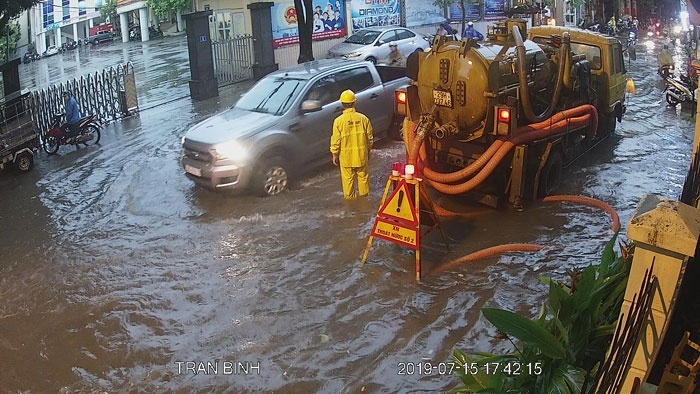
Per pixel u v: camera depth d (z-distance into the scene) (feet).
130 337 18.88
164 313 20.15
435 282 20.84
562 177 30.63
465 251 23.12
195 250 24.81
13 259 25.48
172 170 36.47
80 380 16.92
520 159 26.05
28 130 39.52
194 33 58.08
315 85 32.63
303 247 24.29
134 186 33.99
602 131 36.24
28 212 31.45
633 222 10.18
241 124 30.55
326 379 16.08
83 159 41.14
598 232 24.07
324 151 32.76
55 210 31.40
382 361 16.69
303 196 30.01
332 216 27.22
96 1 156.46
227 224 27.20
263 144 29.63
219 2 76.23
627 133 38.83
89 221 29.30
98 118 51.16
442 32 77.66
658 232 9.92
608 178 30.27
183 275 22.75
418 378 15.88
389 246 23.75
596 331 12.99
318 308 19.69
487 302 19.31
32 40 152.87
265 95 33.17
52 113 47.24
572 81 30.53
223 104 56.03
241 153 29.07
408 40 68.80
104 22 166.40
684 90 44.06
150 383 16.49
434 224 23.03
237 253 24.21
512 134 25.13
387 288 20.63
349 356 17.03
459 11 93.40
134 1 146.30
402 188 21.13
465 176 26.25
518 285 20.25
